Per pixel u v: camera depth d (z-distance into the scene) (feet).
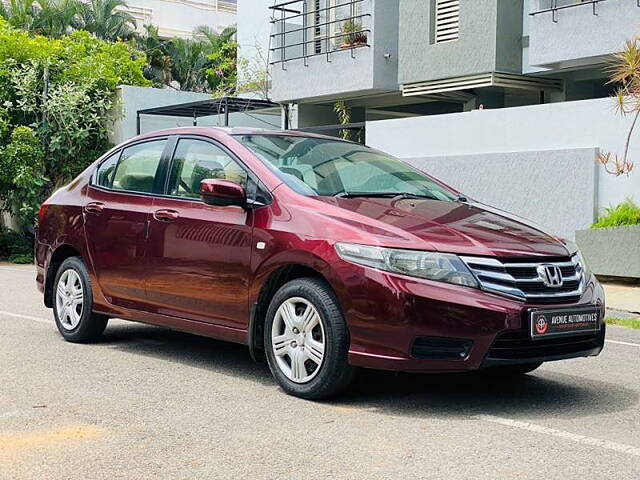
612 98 43.65
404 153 54.24
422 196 21.68
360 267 17.51
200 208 21.33
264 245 19.35
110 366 22.12
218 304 20.53
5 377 20.72
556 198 46.14
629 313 34.42
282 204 19.58
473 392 19.71
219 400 18.67
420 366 17.08
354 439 15.85
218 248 20.44
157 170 23.21
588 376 21.84
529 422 17.11
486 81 56.24
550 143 46.80
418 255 17.28
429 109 75.82
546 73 56.44
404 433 16.25
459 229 18.37
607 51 49.37
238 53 80.38
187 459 14.73
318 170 21.25
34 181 64.95
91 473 14.02
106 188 24.61
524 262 17.70
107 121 73.05
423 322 16.93
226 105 67.00
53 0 136.98
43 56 69.92
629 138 42.55
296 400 18.69
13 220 69.87
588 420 17.37
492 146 49.52
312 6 69.77
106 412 17.67
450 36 58.44
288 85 69.56
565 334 17.75
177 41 154.40
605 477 13.92
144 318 22.85
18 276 49.42
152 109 71.41
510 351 17.24
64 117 68.69
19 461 14.60
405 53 60.64
